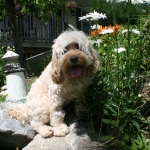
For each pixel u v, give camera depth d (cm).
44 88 102
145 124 95
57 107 96
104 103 88
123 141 83
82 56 88
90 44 95
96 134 93
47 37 410
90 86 96
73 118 104
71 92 96
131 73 88
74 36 92
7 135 103
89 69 94
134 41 105
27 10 286
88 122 95
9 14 277
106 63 107
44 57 340
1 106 120
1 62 243
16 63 170
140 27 113
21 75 169
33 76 278
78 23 511
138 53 92
